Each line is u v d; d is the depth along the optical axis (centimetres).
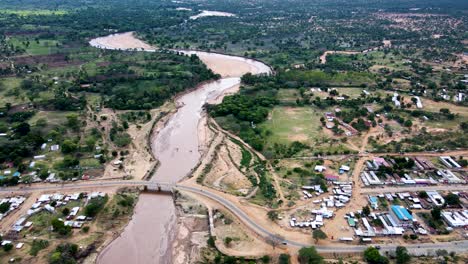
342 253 14075
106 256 14838
